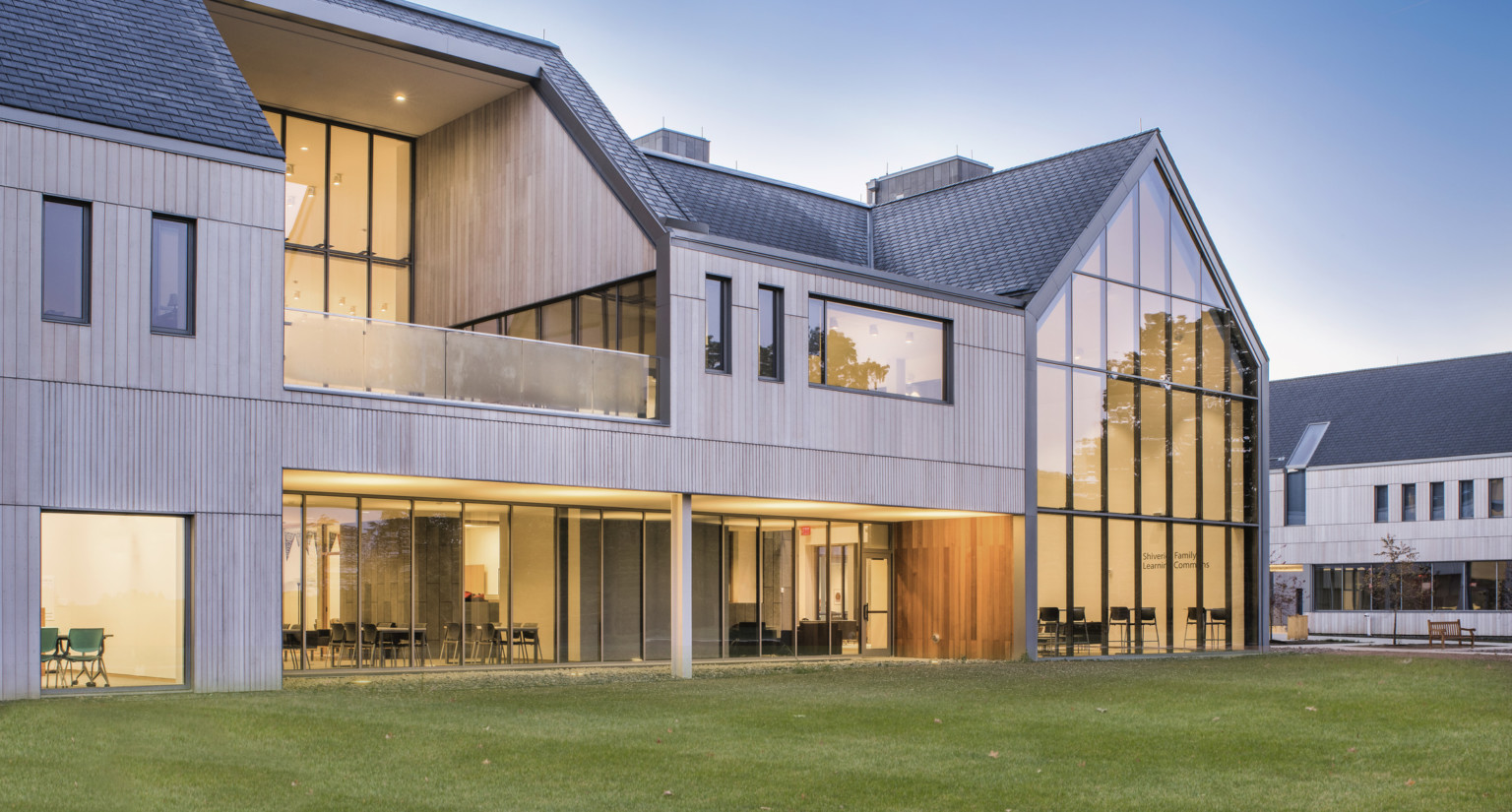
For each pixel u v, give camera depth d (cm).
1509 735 1303
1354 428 5128
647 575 2314
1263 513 2827
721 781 1020
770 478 2025
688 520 1962
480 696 1527
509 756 1102
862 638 2552
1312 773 1095
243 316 1560
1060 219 2550
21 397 1400
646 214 1972
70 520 1441
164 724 1199
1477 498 4566
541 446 1802
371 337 1678
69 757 1028
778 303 2070
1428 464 4725
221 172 1554
